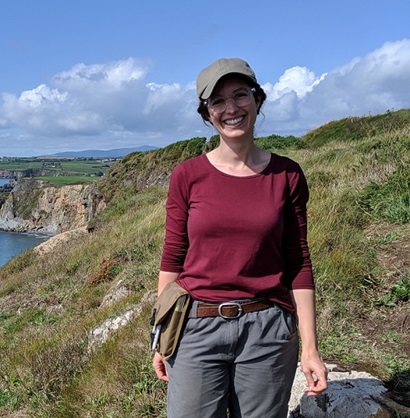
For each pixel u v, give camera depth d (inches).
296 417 120.7
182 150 1469.0
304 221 87.2
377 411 112.3
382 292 178.5
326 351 143.8
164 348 83.8
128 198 900.0
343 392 118.6
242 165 83.7
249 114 82.9
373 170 303.0
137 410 149.6
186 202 85.2
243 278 80.6
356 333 156.3
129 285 314.2
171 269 88.5
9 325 372.8
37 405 190.7
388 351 143.9
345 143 626.8
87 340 238.2
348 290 179.0
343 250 201.6
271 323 81.8
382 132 523.5
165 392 155.4
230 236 80.3
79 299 366.0
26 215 3361.2
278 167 84.8
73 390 178.5
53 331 305.0
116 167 1664.6
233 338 80.6
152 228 462.0
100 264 414.3
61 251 612.7
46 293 435.5
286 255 87.3
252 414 83.9
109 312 265.3
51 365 215.0
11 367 239.3
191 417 82.5
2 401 203.3
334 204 254.1
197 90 85.7
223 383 83.2
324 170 360.8
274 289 82.7
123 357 179.2
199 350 81.4
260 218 80.0
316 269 189.8
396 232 222.2
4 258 1935.3
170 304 82.7
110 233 559.8
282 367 83.4
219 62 83.2
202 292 81.8
